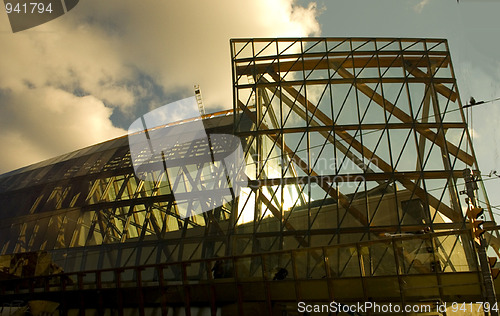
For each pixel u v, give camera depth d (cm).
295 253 2508
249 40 3691
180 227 2966
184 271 2614
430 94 3391
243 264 2548
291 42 3722
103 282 2773
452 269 2483
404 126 3231
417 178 3062
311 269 2464
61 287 2852
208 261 2597
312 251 2489
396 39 3644
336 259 2458
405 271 2316
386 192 3022
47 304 2853
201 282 2572
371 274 2309
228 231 2894
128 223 3066
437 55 3559
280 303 2416
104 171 3425
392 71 3547
